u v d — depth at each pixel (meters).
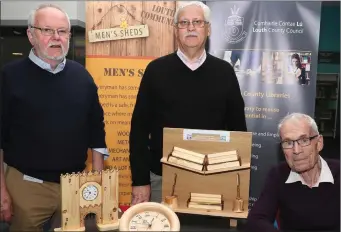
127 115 2.40
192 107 1.68
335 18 4.41
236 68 2.42
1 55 2.57
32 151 1.56
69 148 1.60
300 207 1.36
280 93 2.41
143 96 1.73
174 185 1.42
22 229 1.59
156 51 2.34
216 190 1.40
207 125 1.69
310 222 1.36
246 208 1.38
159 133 1.72
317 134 1.33
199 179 1.40
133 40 2.34
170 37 2.32
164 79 1.69
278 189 1.39
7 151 1.61
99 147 1.76
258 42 2.39
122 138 2.42
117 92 2.38
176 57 1.71
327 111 4.39
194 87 1.68
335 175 1.39
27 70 1.56
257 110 2.45
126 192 2.45
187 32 1.60
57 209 1.64
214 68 1.71
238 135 1.37
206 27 1.64
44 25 1.49
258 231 1.30
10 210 1.59
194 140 1.40
